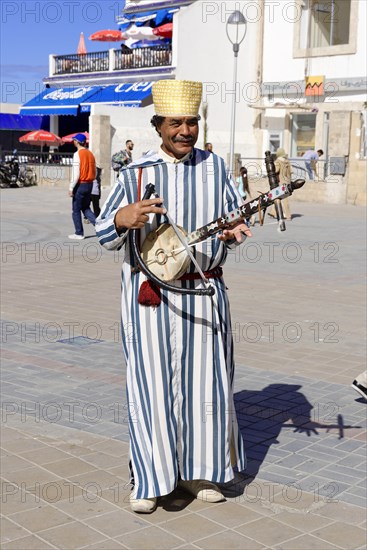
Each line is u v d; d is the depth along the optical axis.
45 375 5.98
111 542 3.42
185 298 3.57
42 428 4.84
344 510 3.73
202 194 3.62
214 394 3.64
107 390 5.62
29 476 4.12
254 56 29.11
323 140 27.19
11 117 37.16
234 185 3.77
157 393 3.57
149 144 29.73
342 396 5.51
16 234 15.34
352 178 23.55
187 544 3.41
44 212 20.14
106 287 9.80
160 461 3.60
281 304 8.72
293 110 28.25
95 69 34.91
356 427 4.88
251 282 10.14
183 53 30.39
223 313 3.71
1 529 3.53
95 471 4.19
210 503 3.80
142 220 3.38
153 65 32.22
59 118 37.16
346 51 26.41
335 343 6.99
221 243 3.65
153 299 3.51
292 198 24.81
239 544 3.40
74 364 6.29
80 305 8.67
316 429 4.83
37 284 9.97
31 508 3.74
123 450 4.49
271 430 4.82
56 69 36.88
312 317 8.06
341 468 4.24
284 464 4.29
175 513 3.70
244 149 29.39
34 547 3.37
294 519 3.63
